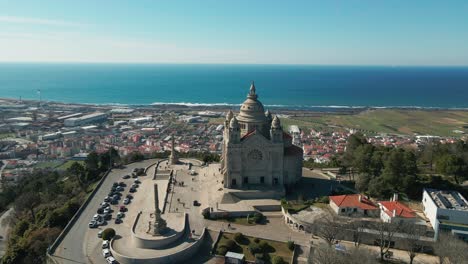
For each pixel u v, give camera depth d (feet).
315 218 510.17
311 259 415.64
